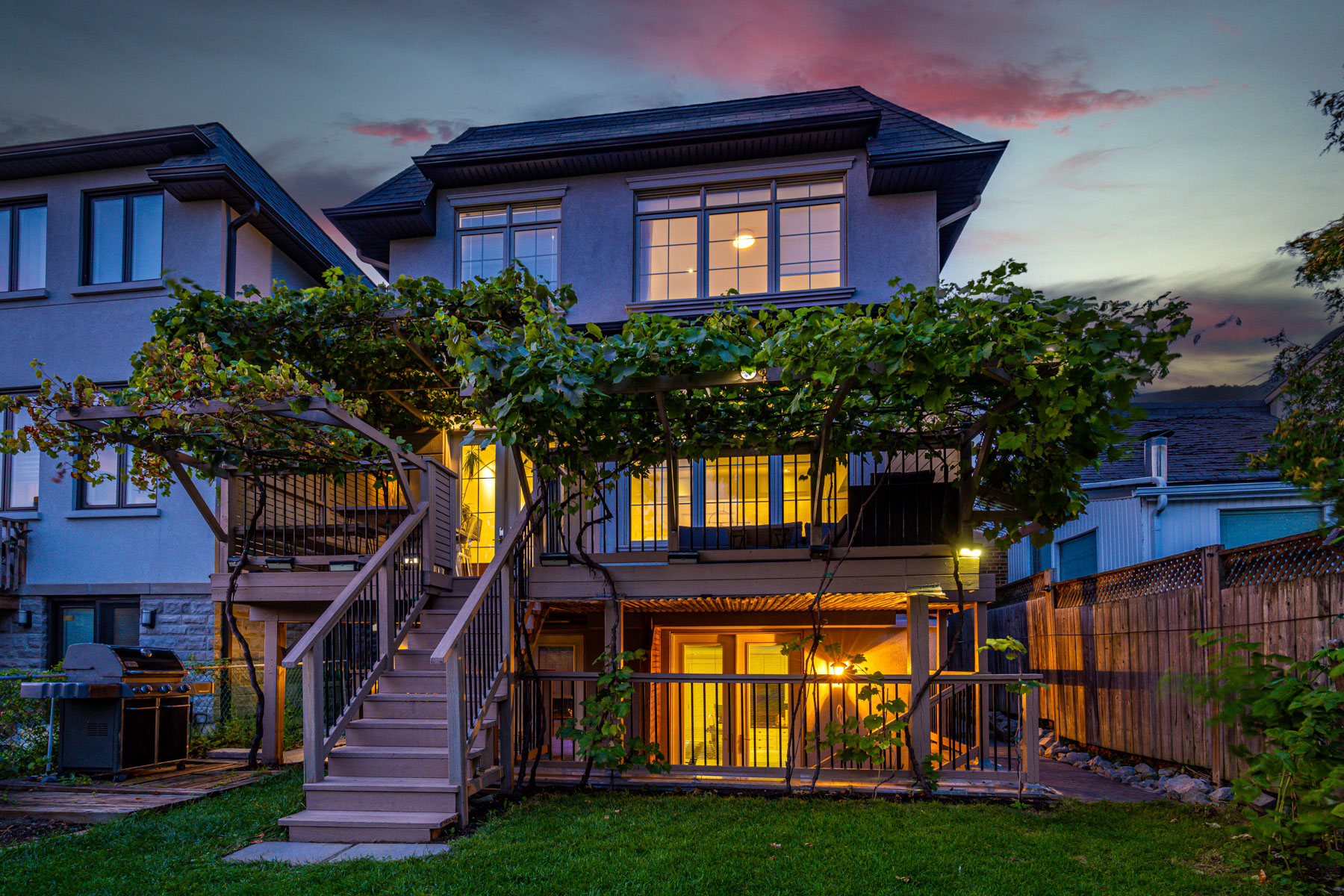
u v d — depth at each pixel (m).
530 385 5.90
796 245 10.62
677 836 5.50
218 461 8.20
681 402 6.49
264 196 11.91
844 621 9.37
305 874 4.76
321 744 6.09
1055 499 6.63
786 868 4.84
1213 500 12.72
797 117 10.16
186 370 6.64
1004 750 9.95
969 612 12.63
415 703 6.82
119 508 11.06
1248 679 5.16
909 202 10.36
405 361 8.84
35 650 10.98
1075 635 9.74
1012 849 5.20
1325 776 4.50
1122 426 5.71
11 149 11.18
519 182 11.17
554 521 8.06
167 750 7.96
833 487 8.43
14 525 11.07
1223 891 4.48
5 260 11.72
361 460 8.41
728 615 9.47
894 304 5.52
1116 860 5.00
